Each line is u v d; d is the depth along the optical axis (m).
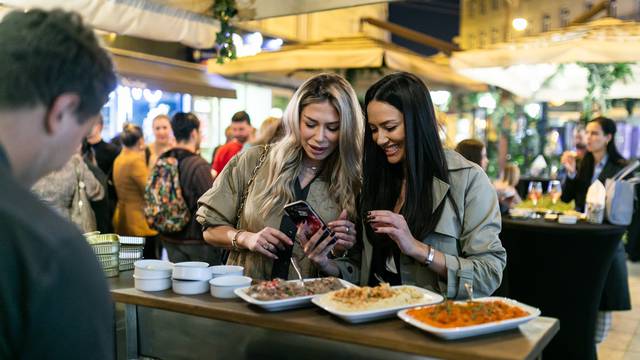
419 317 1.47
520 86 6.88
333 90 2.13
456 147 4.32
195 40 3.40
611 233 3.18
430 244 1.95
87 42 0.95
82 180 3.53
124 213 4.68
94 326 0.84
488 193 1.96
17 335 0.80
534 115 9.18
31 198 0.85
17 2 2.66
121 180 4.63
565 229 3.19
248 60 5.94
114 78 1.01
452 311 1.47
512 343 1.37
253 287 1.73
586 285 3.24
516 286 3.42
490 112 9.28
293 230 2.21
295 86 7.00
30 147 0.92
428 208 1.92
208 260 4.02
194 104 8.98
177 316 1.85
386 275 2.05
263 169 2.32
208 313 1.67
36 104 0.90
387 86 1.92
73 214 3.49
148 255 4.95
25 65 0.88
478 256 1.91
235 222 2.39
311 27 12.01
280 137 2.45
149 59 5.84
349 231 2.08
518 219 3.81
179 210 3.92
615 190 3.74
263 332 1.69
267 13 3.41
